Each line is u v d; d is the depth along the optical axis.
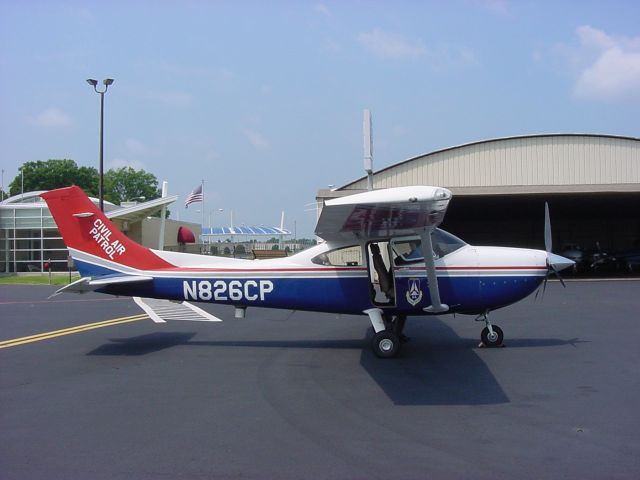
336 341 9.18
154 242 36.31
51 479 3.83
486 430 4.72
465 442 4.44
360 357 7.86
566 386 6.10
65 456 4.25
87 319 12.38
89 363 7.68
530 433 4.62
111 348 8.80
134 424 5.01
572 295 16.08
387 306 8.15
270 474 3.86
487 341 8.36
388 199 5.76
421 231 7.30
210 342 9.25
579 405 5.40
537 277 8.23
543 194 22.14
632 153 23.84
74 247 8.98
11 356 8.20
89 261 8.96
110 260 8.91
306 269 8.42
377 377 6.67
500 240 35.09
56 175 68.38
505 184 24.19
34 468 4.02
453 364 7.29
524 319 11.18
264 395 5.93
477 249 8.38
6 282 26.97
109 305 15.54
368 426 4.87
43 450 4.38
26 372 7.15
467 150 24.33
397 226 7.25
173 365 7.50
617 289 18.14
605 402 5.49
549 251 9.09
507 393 5.87
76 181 70.25
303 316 12.44
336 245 8.40
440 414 5.20
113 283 8.48
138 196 79.19
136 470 3.97
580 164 23.97
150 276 8.78
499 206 26.95
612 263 27.88
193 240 38.59
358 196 5.97
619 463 3.97
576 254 27.88
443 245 8.34
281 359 7.81
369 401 5.66
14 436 4.72
